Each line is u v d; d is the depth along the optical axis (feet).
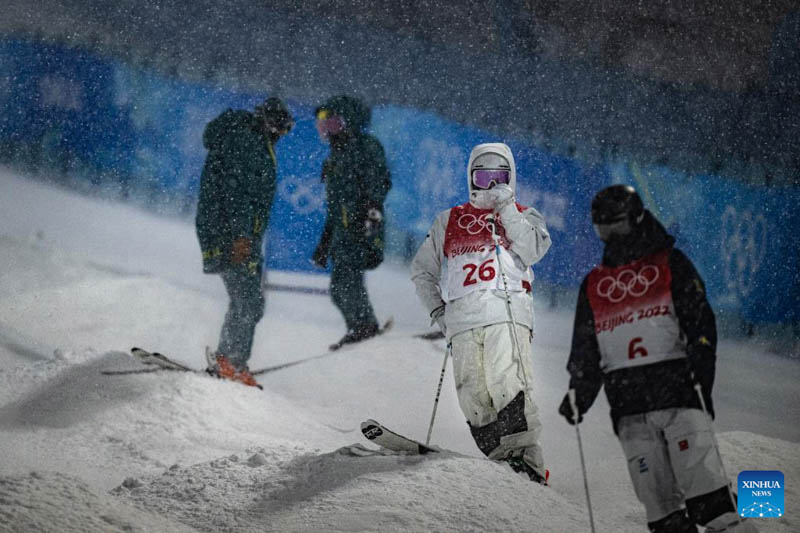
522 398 65.41
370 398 100.68
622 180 191.21
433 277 71.26
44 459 69.46
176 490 56.44
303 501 52.80
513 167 70.69
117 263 131.44
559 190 184.24
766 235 200.23
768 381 140.15
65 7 154.51
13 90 149.48
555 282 172.45
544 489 57.11
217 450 76.07
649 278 45.01
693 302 44.04
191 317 119.65
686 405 43.55
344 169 115.14
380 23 175.94
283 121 100.58
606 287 45.78
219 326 119.44
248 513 51.72
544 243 68.28
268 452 62.13
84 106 152.97
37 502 44.21
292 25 172.45
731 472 64.49
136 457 72.59
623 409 44.52
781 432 106.73
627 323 44.98
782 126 207.41
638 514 56.44
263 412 87.71
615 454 88.79
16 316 107.04
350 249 115.44
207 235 97.55
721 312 187.83
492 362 65.67
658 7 193.88
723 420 110.63
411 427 93.30
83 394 83.25
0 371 87.97
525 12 187.62
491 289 66.54
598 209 45.50
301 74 172.14
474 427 67.05
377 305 141.38
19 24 150.82
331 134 115.34
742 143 204.95
